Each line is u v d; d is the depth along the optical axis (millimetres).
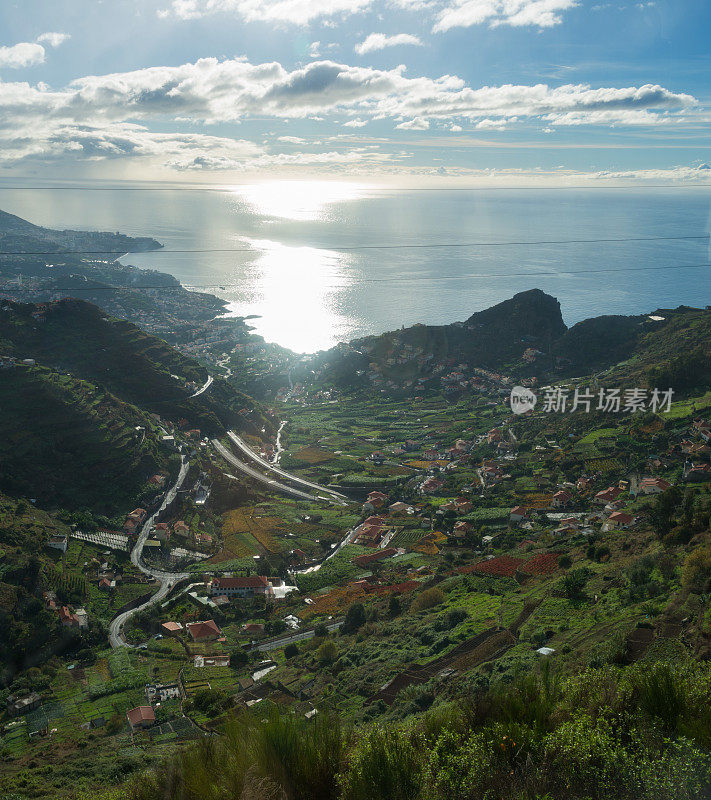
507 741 9359
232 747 9508
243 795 8523
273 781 8875
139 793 10062
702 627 22547
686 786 8336
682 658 19906
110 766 31172
